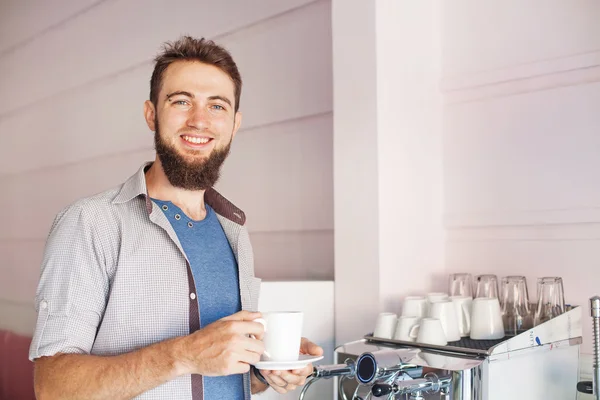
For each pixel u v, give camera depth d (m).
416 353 1.34
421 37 1.88
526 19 1.76
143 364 0.99
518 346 1.34
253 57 2.30
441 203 1.92
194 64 1.19
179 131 1.17
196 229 1.21
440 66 1.94
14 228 3.65
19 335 2.58
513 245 1.78
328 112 2.04
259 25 2.28
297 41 2.14
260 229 2.26
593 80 1.64
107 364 1.01
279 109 2.20
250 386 1.22
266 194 2.24
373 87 1.74
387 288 1.72
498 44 1.82
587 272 1.64
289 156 2.17
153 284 1.12
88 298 1.08
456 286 1.69
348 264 1.77
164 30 2.68
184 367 0.99
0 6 3.79
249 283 1.25
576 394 1.50
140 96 2.82
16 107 3.66
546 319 1.49
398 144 1.78
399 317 1.58
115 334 1.09
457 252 1.89
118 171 2.94
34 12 3.51
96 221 1.11
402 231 1.77
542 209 1.72
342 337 1.77
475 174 1.86
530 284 1.74
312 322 1.75
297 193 2.14
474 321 1.47
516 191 1.77
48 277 1.08
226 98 1.21
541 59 1.73
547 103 1.72
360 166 1.76
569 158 1.68
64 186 3.28
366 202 1.74
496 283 1.62
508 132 1.79
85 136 3.14
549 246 1.71
